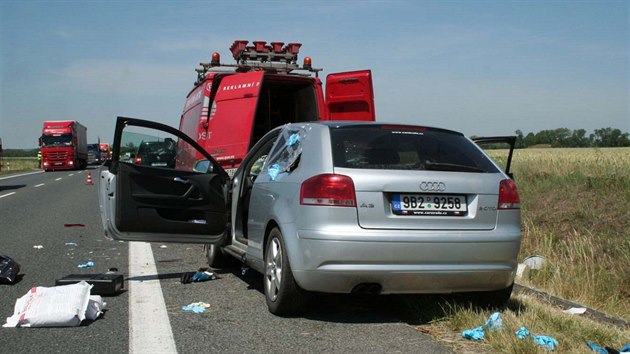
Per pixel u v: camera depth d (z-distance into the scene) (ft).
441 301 17.62
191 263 25.44
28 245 30.17
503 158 57.41
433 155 16.69
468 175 16.22
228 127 33.19
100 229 36.63
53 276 22.53
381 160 15.98
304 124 18.25
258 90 32.63
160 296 19.29
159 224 20.49
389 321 16.46
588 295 20.89
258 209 18.69
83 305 16.24
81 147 159.74
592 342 14.73
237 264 24.49
